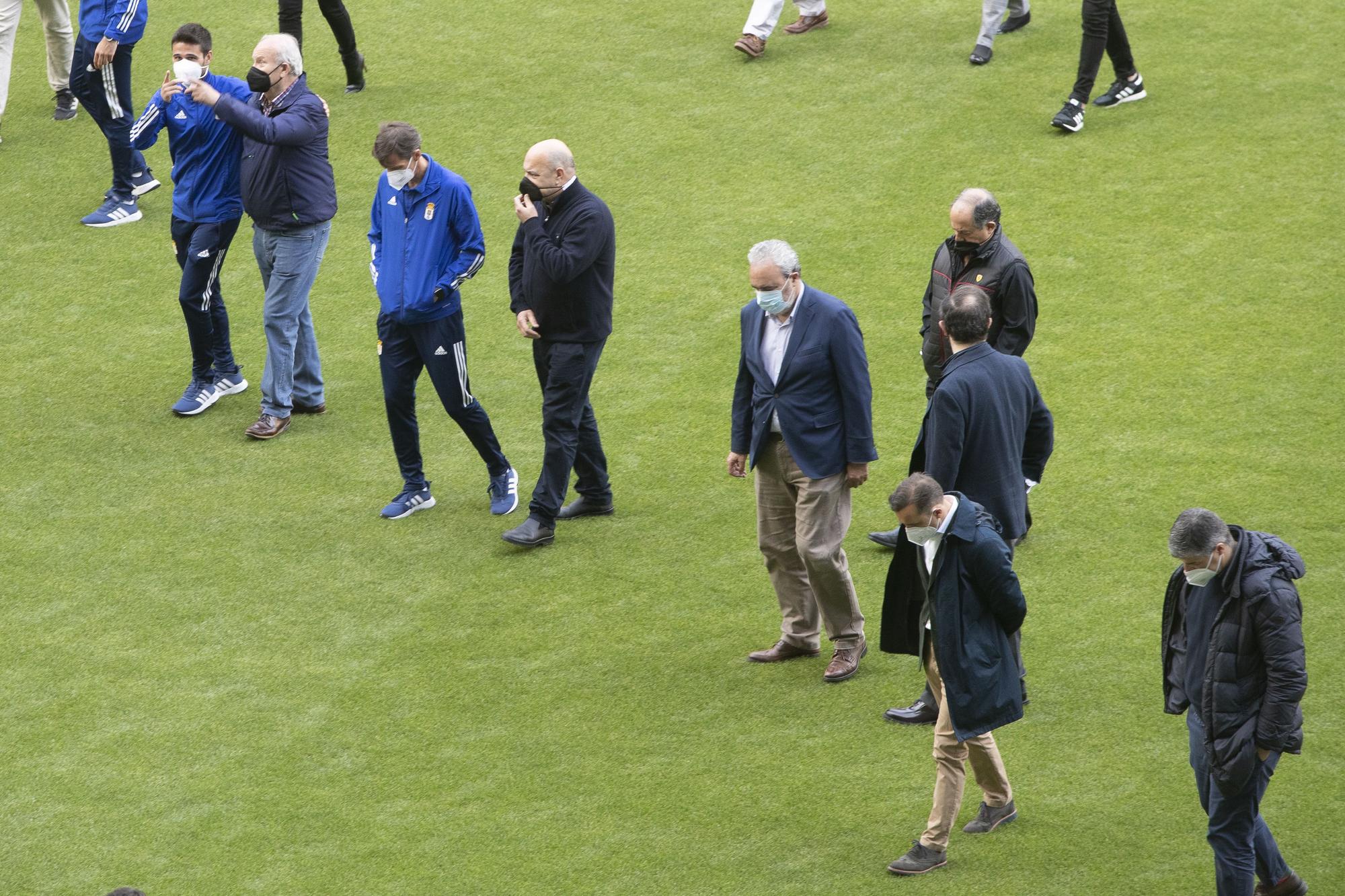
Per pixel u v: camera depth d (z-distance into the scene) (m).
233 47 48.62
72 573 28.39
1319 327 33.47
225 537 29.39
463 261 28.03
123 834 22.08
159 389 34.44
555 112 44.75
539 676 25.27
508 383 34.28
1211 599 18.30
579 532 29.28
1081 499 28.75
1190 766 22.23
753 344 24.00
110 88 39.03
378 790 22.80
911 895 20.14
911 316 35.00
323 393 34.09
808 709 24.17
